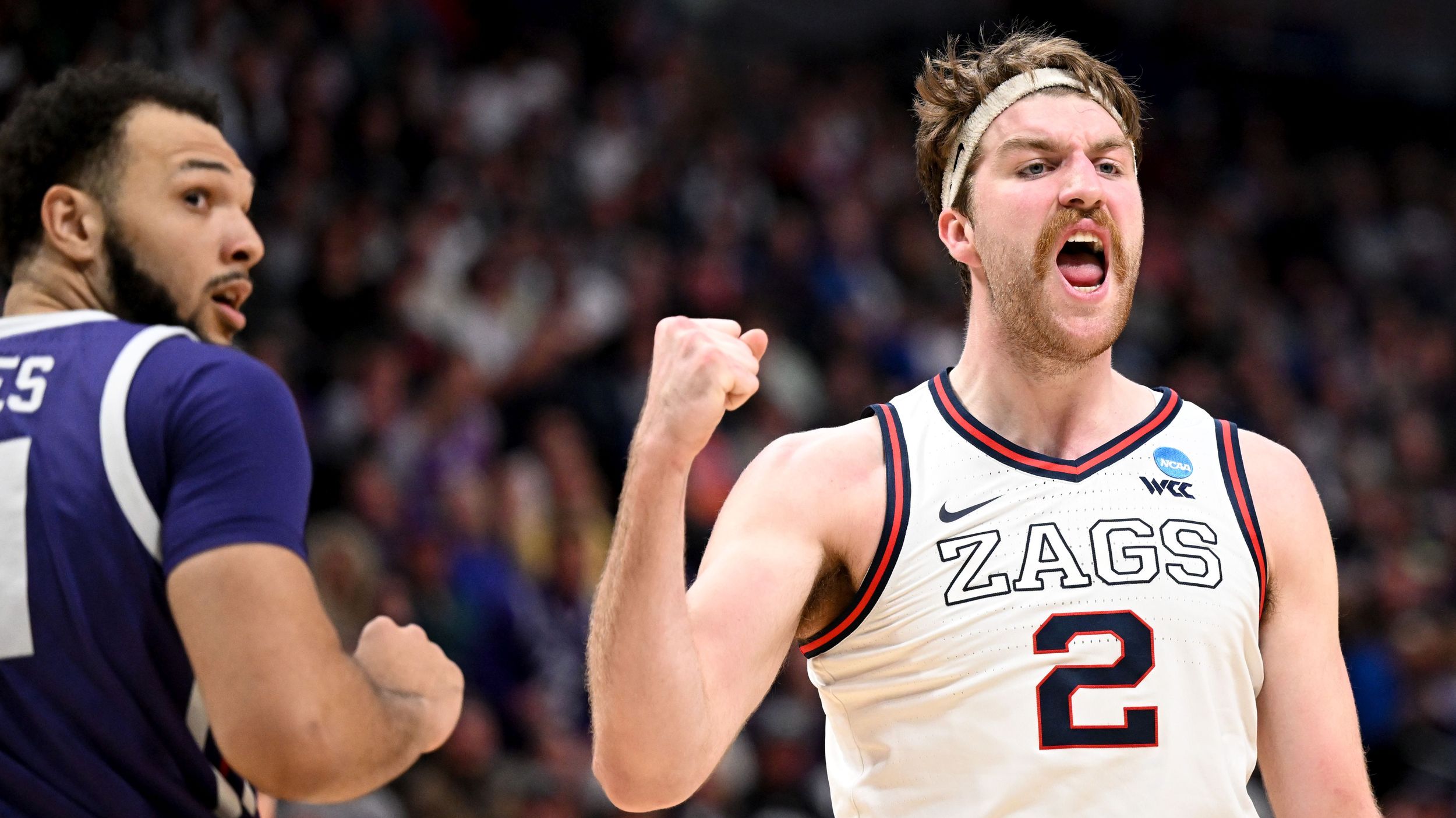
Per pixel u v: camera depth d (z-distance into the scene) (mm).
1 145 4043
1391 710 16078
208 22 16562
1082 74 4531
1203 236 25750
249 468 3633
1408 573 18016
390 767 3805
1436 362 24406
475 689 12781
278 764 3479
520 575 13953
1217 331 22766
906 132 25891
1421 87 31516
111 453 3625
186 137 4047
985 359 4492
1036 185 4367
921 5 29203
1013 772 3996
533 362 16453
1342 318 24922
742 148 22641
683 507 3820
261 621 3496
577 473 15352
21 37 14938
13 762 3537
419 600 12734
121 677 3580
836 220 21969
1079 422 4422
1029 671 4051
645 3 25781
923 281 22234
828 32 28453
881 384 19562
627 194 19891
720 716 3936
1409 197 28672
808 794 13719
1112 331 4352
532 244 17438
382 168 17859
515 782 12031
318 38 18406
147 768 3598
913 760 4109
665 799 3943
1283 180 28109
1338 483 20172
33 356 3807
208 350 3791
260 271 15453
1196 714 4047
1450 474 22141
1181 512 4234
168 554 3553
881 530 4254
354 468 13438
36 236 4004
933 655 4121
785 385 18531
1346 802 4121
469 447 14547
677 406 3729
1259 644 4285
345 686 3615
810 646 4398
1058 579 4117
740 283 19703
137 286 3967
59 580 3586
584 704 13789
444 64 20172
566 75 21797
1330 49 31141
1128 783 3982
